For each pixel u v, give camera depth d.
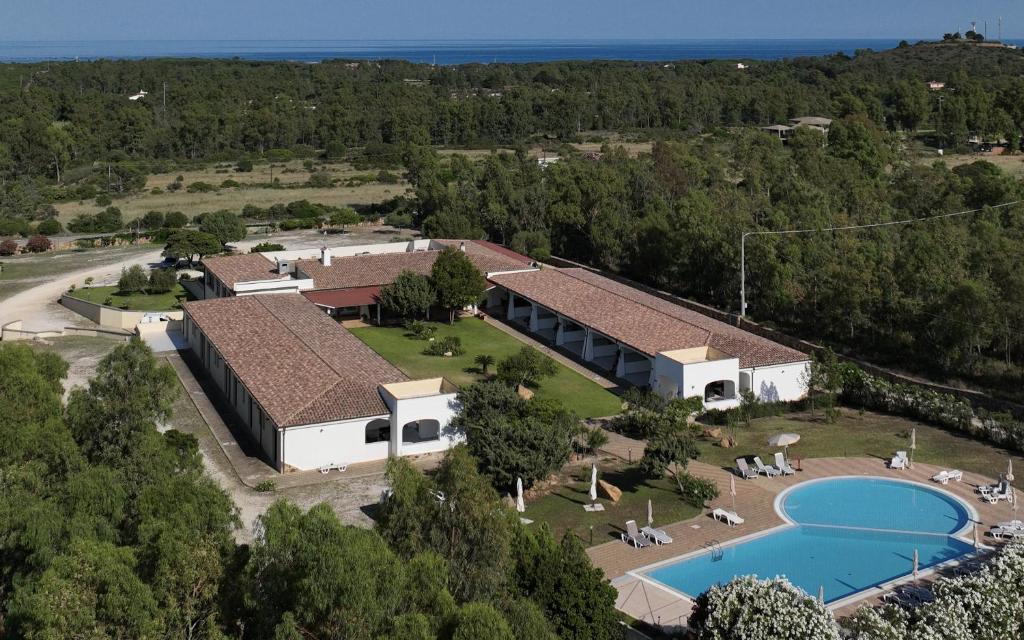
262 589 27.75
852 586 39.72
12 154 167.75
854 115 152.88
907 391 61.53
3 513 32.06
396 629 25.38
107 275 103.94
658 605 38.22
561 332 78.38
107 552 27.25
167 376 42.12
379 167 181.25
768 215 90.44
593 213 109.12
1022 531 43.34
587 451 55.72
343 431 53.94
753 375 63.69
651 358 65.44
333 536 27.30
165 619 27.19
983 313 63.69
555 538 44.38
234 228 111.06
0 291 97.50
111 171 168.12
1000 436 55.50
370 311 87.19
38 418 42.94
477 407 53.50
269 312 72.44
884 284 70.31
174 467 40.59
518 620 28.73
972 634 31.53
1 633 29.34
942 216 91.25
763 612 31.50
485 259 93.44
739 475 52.03
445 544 31.08
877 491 49.62
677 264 91.94
